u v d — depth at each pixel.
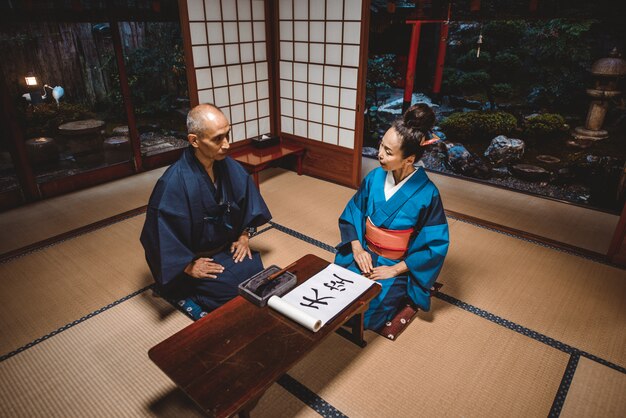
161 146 6.14
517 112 6.73
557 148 6.11
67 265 2.74
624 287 2.53
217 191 2.05
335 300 1.61
